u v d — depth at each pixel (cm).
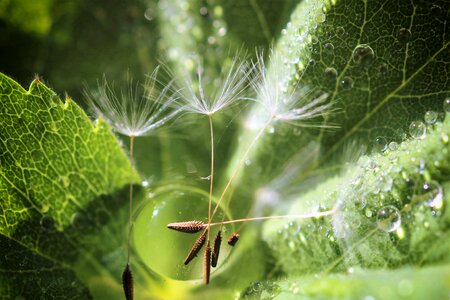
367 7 11
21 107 12
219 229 12
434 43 11
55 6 14
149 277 12
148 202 12
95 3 14
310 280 11
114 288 12
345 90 12
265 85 12
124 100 12
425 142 11
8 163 12
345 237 11
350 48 12
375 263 11
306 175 12
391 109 11
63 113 12
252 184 12
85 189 12
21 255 12
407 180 11
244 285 12
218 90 13
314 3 12
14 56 14
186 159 13
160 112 13
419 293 10
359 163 12
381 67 11
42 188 12
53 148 12
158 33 14
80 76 14
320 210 12
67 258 12
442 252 10
